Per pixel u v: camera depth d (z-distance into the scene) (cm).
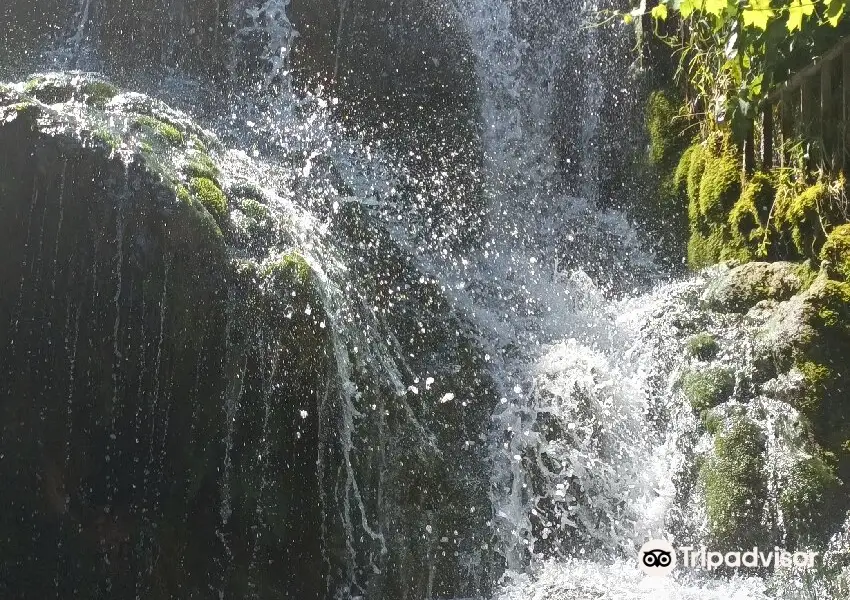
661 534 410
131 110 420
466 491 417
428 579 394
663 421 445
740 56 482
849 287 404
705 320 459
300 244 402
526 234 562
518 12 604
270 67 568
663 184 550
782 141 473
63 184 356
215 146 443
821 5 423
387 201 517
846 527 364
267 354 368
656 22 567
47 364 357
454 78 579
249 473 364
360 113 563
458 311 483
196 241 362
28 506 362
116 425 359
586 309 514
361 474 387
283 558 367
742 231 483
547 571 406
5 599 359
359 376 395
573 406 441
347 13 573
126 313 354
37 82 421
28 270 355
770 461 392
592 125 591
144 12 562
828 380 391
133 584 360
